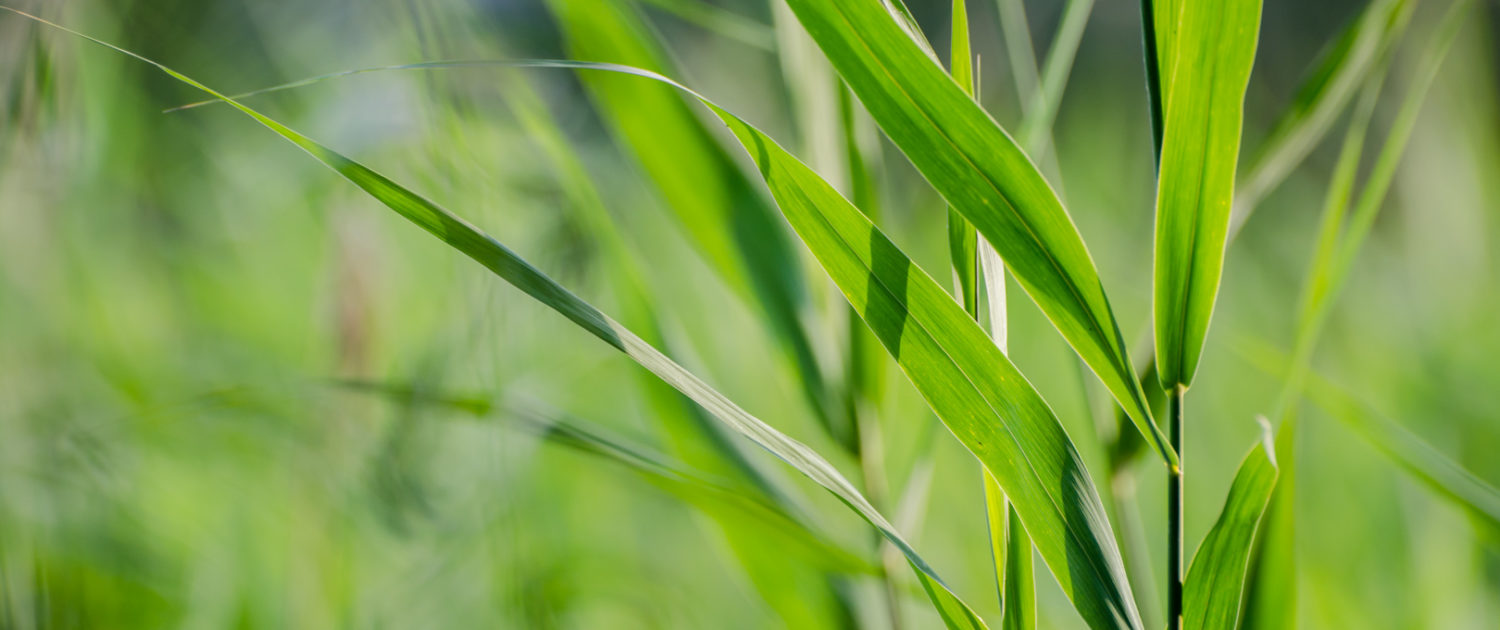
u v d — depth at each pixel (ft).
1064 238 3.47
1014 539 3.67
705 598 6.54
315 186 6.12
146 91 7.55
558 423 3.90
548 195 4.74
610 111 4.26
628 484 6.51
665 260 9.18
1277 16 15.78
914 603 6.07
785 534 4.01
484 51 4.42
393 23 5.41
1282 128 3.97
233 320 9.00
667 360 3.49
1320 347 9.96
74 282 6.13
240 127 8.75
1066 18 4.14
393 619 5.45
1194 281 3.51
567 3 4.24
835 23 3.43
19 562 4.28
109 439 5.34
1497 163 10.00
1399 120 3.87
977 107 3.43
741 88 10.94
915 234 10.80
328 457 5.12
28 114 4.18
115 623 5.23
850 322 4.23
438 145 4.28
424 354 5.24
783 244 4.26
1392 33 3.86
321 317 5.21
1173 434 3.55
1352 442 8.04
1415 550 6.16
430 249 6.32
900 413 8.03
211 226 8.96
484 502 4.82
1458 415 8.04
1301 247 12.21
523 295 4.93
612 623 6.16
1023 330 9.02
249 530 6.02
